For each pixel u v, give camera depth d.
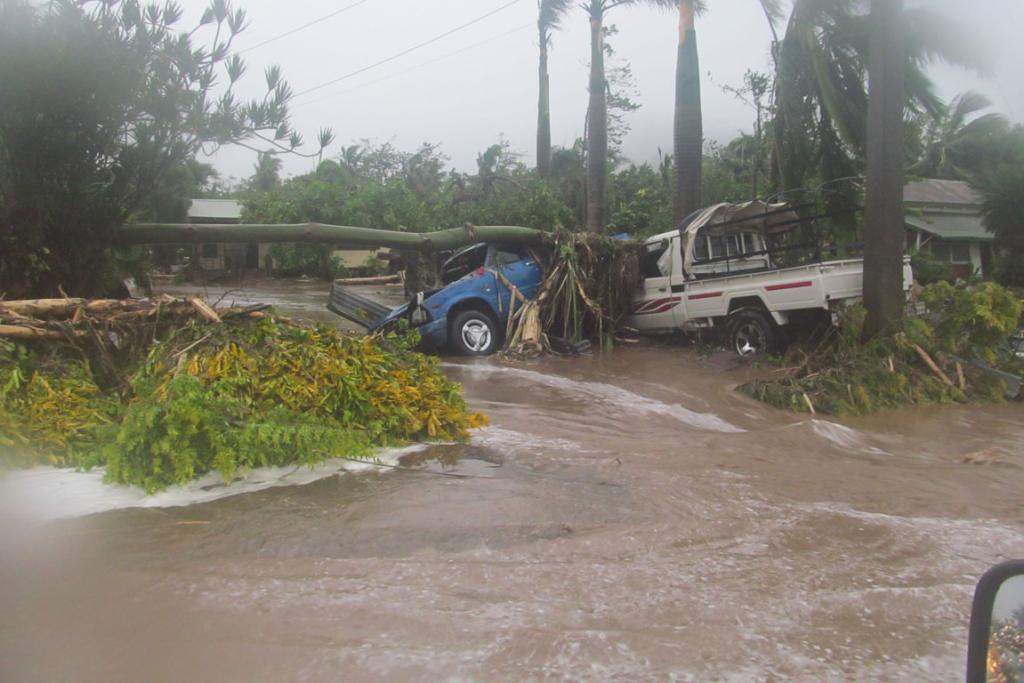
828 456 6.80
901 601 3.61
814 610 3.50
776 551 4.21
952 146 37.28
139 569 3.73
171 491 4.83
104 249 10.55
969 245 30.16
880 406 9.99
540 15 27.67
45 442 5.17
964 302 11.27
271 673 2.83
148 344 6.59
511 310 13.34
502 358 12.67
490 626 3.23
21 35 8.69
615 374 11.45
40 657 2.91
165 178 11.09
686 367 12.02
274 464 5.38
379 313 13.80
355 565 3.84
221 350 5.94
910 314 11.90
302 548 4.03
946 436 8.36
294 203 28.52
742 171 35.66
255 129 10.01
